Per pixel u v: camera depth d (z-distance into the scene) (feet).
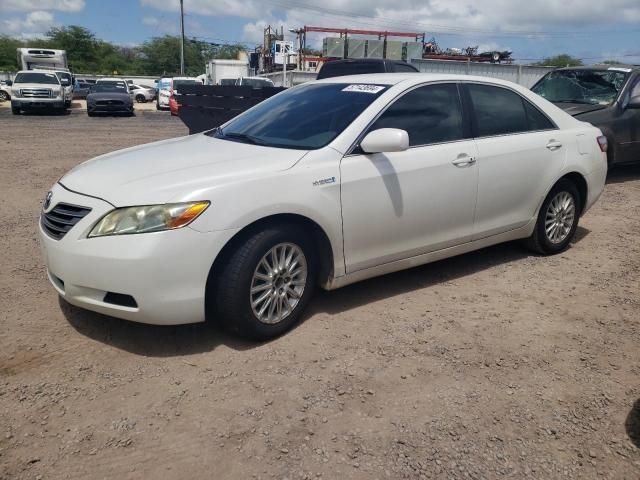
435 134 14.38
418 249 14.21
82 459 8.43
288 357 11.36
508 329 12.85
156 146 14.33
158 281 10.52
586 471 8.48
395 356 11.51
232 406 9.74
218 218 10.80
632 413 9.87
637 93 29.30
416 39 106.73
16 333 11.98
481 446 8.93
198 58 269.44
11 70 189.98
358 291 14.75
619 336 12.66
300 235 12.12
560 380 10.82
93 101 79.97
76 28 231.91
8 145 42.65
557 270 16.72
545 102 17.48
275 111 15.08
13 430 8.99
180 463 8.39
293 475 8.21
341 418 9.50
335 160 12.50
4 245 17.79
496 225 15.87
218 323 12.46
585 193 18.20
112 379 10.46
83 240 10.78
